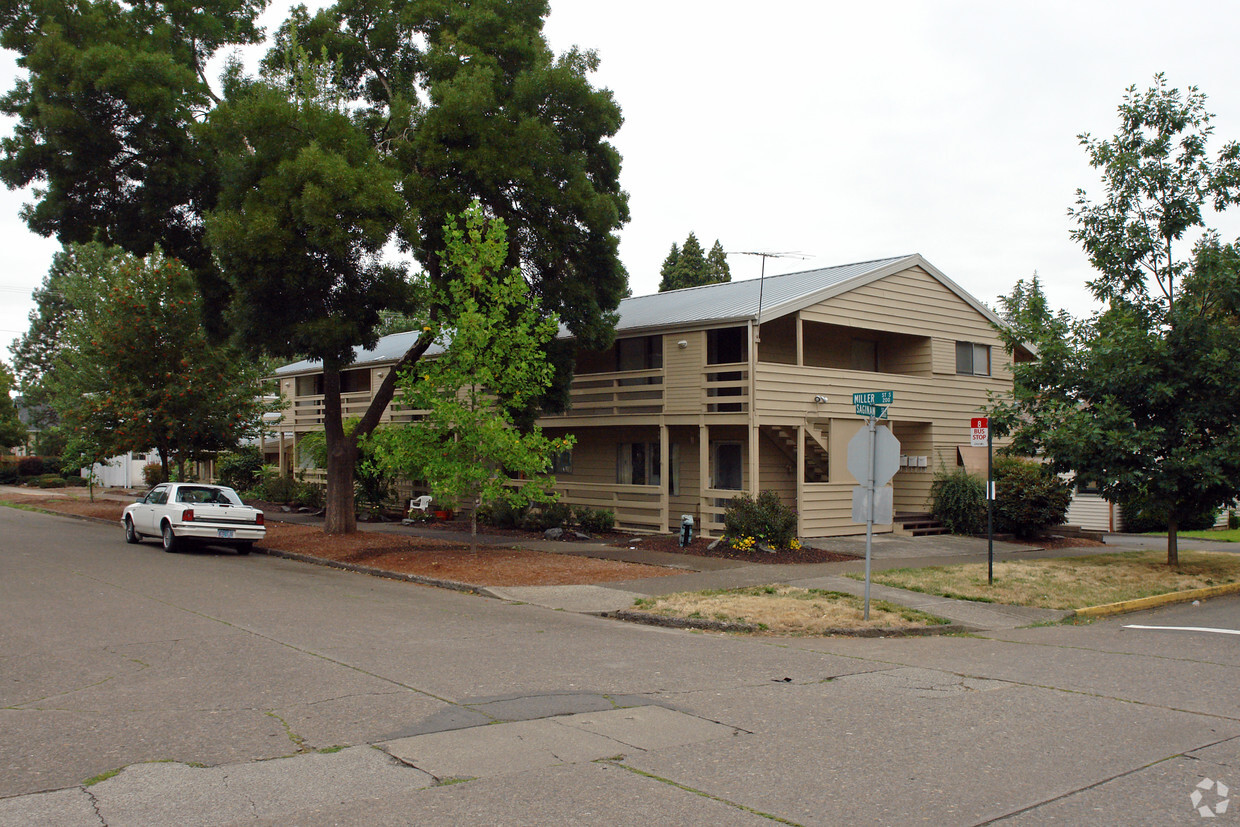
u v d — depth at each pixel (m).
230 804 5.16
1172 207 17.56
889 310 24.08
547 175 19.52
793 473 24.16
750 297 23.84
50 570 16.55
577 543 20.94
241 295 17.89
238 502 21.27
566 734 6.62
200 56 22.33
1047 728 6.95
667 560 17.69
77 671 8.53
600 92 20.52
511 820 4.96
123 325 28.06
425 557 18.22
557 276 20.45
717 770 5.85
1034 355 27.95
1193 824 5.00
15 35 20.06
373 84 21.66
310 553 19.50
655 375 22.88
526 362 17.48
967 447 25.95
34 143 20.11
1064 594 14.47
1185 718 7.30
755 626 11.78
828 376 22.36
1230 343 16.48
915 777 5.75
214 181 20.59
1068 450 17.34
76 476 56.12
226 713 7.09
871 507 12.06
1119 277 18.08
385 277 18.14
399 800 5.25
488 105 18.73
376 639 10.32
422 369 17.64
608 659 9.48
